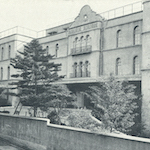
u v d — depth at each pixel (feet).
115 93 50.98
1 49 157.17
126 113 54.13
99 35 105.70
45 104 66.59
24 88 69.62
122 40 98.94
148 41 78.18
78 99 104.83
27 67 71.77
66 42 123.75
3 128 71.61
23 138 63.26
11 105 136.56
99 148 42.32
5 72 151.53
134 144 37.01
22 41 148.05
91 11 109.91
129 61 95.50
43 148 56.13
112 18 103.19
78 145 46.62
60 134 51.44
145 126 72.74
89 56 108.47
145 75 77.15
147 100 75.15
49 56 73.46
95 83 95.86
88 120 56.75
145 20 80.02
